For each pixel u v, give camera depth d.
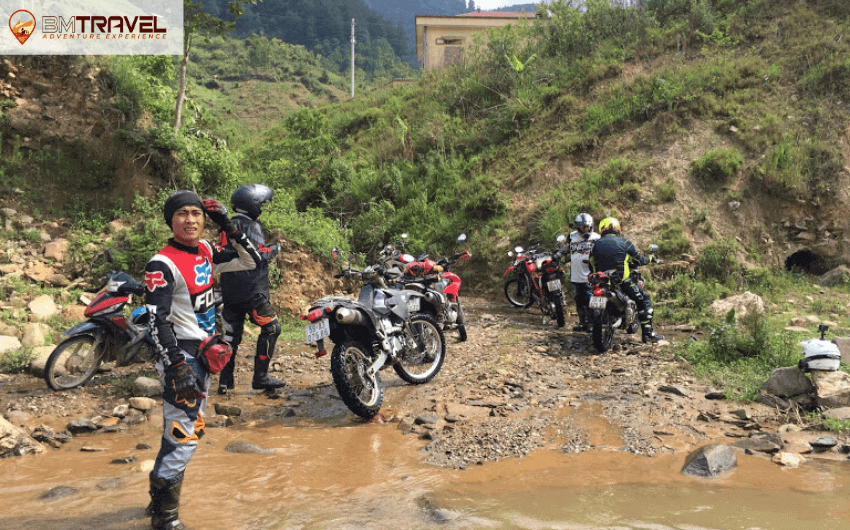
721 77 14.10
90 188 9.83
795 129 12.55
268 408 5.42
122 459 4.10
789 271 11.39
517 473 3.91
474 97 18.31
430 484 3.71
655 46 16.67
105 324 5.78
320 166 17.39
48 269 8.50
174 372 2.96
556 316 9.23
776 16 15.97
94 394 5.56
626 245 7.57
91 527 3.10
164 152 10.44
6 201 9.05
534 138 15.50
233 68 78.75
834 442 4.31
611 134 14.12
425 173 16.27
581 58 17.39
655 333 8.52
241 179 11.45
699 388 5.64
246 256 3.58
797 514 3.25
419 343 6.17
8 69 9.75
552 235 12.24
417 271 7.00
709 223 11.55
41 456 4.23
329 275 10.06
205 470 3.94
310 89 79.56
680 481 3.76
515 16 27.95
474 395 5.63
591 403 5.38
